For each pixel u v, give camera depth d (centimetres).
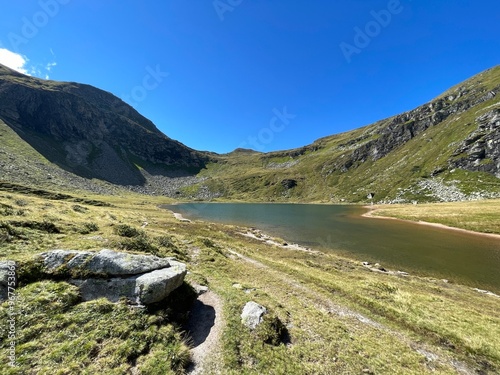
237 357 1151
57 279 1236
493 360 1423
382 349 1420
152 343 1101
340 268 3297
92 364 930
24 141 17538
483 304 2333
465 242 5450
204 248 3228
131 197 17625
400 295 2278
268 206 17762
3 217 1925
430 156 19900
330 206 17175
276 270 2834
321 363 1222
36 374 845
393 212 10756
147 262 1455
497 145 15200
